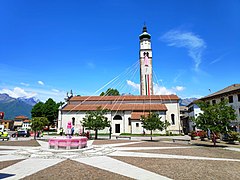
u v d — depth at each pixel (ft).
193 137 121.90
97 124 112.06
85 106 188.44
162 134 157.28
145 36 229.86
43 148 57.00
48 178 28.84
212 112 77.15
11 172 32.17
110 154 51.42
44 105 244.63
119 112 178.60
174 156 48.85
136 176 30.09
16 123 353.31
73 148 56.59
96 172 32.42
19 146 69.46
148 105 184.44
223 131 75.66
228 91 129.70
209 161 42.75
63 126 180.45
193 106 178.09
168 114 185.16
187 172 32.71
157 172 32.60
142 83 221.46
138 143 84.43
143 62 225.76
